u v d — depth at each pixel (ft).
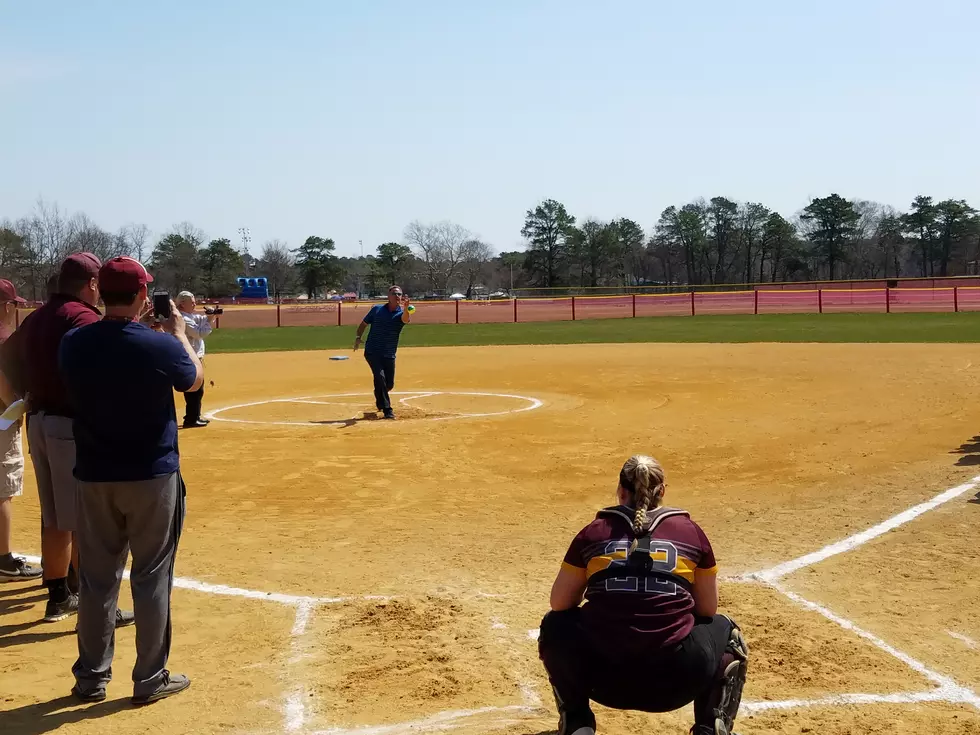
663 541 11.94
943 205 337.52
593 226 357.61
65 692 15.38
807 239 360.07
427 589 20.72
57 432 17.75
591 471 32.58
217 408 49.67
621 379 60.13
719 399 49.65
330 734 13.78
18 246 241.55
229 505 28.40
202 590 20.72
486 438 38.78
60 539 18.86
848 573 21.35
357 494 29.71
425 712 14.51
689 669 11.63
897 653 16.75
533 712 14.49
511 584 21.03
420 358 80.18
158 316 15.79
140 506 14.47
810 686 15.34
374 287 383.24
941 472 31.14
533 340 100.42
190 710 14.62
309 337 110.42
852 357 70.18
